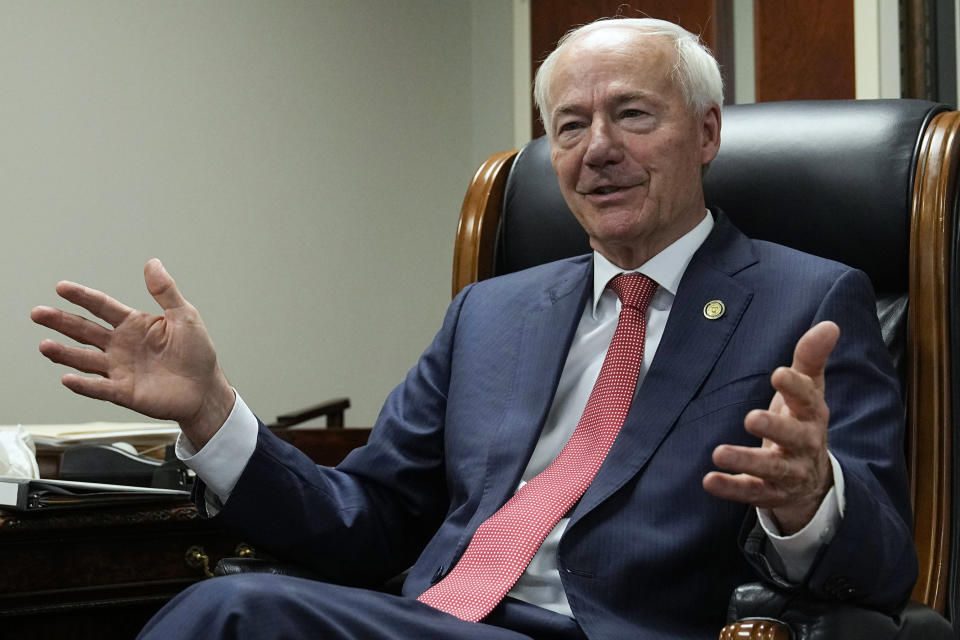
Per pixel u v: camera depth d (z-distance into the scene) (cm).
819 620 105
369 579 157
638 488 133
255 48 457
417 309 491
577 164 151
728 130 171
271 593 108
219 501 145
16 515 150
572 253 182
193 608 108
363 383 477
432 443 161
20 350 409
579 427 145
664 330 143
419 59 492
